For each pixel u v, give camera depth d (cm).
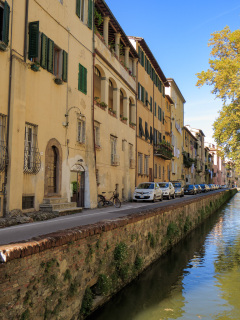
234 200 6269
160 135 4231
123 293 940
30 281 536
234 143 3055
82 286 723
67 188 1680
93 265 781
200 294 963
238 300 919
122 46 2744
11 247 497
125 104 2759
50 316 587
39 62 1409
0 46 1137
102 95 2248
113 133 2412
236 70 2709
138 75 3148
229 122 2980
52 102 1533
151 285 1030
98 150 2142
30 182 1359
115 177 2464
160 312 818
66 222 1187
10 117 1205
